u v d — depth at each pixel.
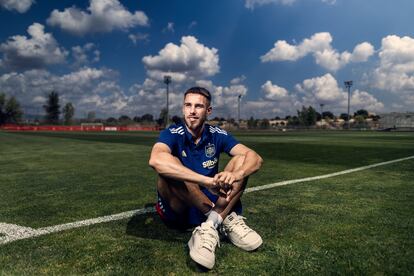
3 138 23.84
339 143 16.70
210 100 2.33
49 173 6.06
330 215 3.05
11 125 90.44
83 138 24.59
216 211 2.15
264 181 5.02
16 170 6.50
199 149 2.36
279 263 1.99
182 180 2.05
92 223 2.81
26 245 2.28
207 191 2.30
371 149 12.25
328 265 1.96
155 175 5.78
